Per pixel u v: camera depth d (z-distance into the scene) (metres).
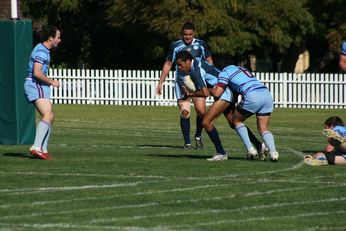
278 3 141.38
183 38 61.28
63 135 73.25
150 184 42.06
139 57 162.62
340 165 50.06
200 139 61.78
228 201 37.59
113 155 55.78
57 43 51.56
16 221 32.84
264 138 51.81
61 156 54.72
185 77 56.94
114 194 39.03
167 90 130.00
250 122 95.38
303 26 145.62
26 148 60.09
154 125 88.69
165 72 62.22
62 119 96.12
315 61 168.62
